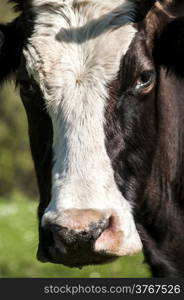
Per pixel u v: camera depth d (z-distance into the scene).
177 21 8.87
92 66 8.47
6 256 20.66
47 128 8.59
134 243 8.12
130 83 8.52
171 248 9.46
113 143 8.34
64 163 8.12
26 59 8.79
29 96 8.82
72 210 7.76
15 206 27.03
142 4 8.88
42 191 8.81
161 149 9.09
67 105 8.35
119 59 8.52
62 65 8.53
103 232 7.81
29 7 9.09
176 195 9.45
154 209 9.24
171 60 9.01
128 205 8.30
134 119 8.55
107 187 8.05
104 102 8.37
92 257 7.86
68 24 8.77
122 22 8.73
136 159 8.64
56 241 7.84
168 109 9.13
